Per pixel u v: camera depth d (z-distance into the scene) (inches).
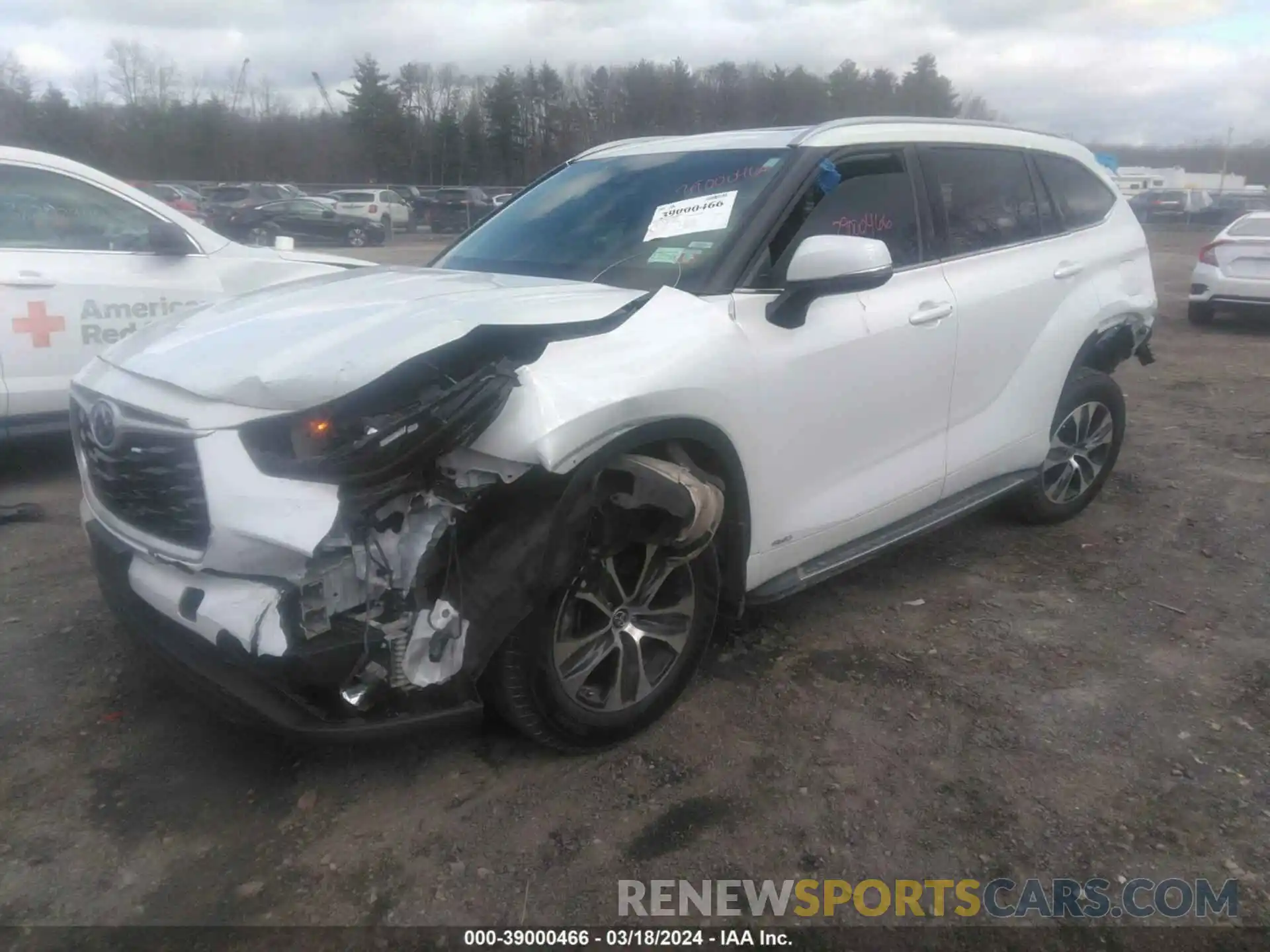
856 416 142.9
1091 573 179.5
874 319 143.7
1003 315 166.7
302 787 116.8
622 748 124.3
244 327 115.7
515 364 108.7
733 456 124.3
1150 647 151.9
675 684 127.6
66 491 221.1
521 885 102.5
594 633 117.9
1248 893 102.2
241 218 1159.0
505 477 105.3
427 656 103.4
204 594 102.3
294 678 99.4
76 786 116.4
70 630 152.2
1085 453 198.4
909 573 178.5
